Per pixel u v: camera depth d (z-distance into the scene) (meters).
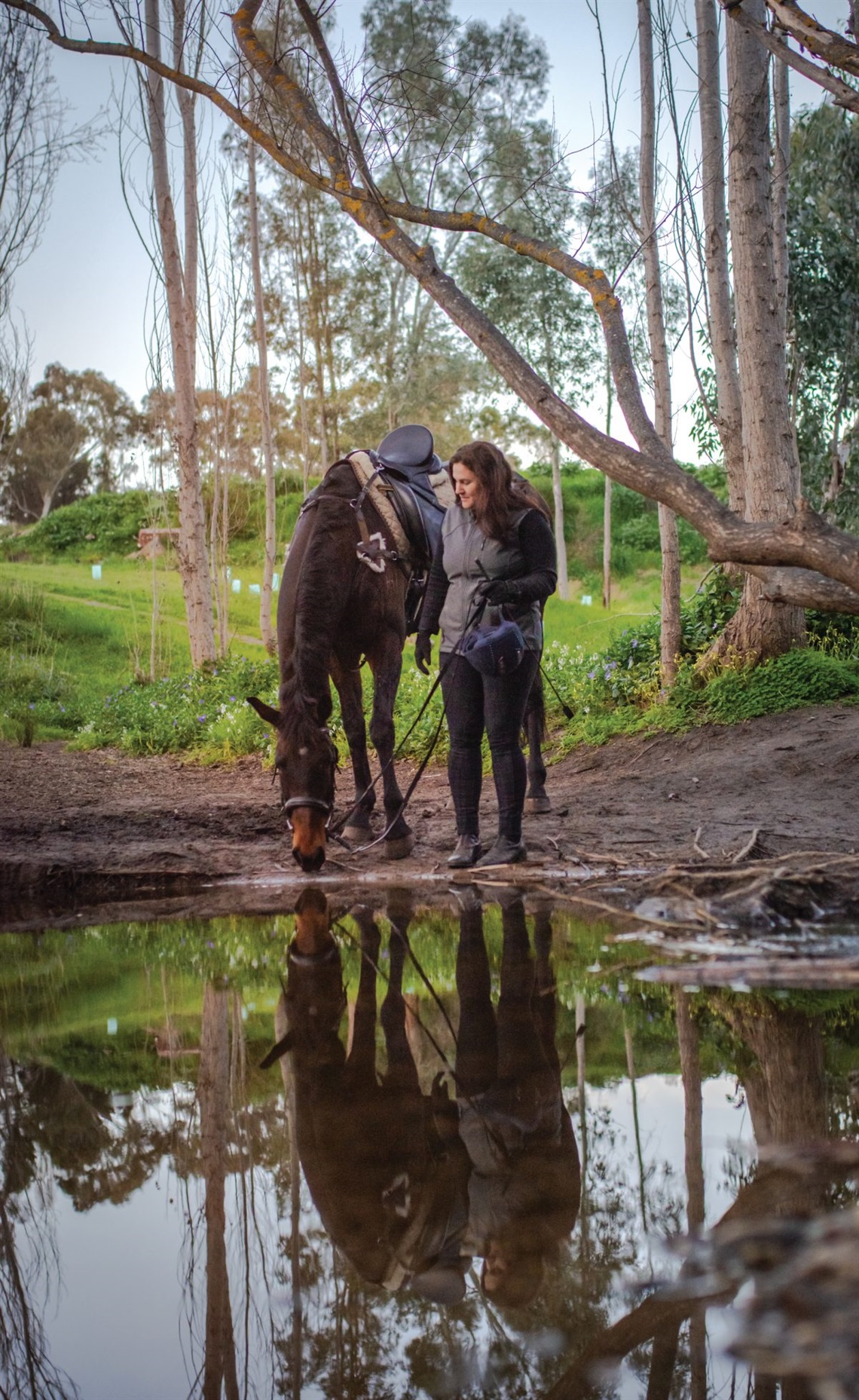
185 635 26.89
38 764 11.82
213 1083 2.68
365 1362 1.51
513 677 5.27
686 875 4.41
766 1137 2.08
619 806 6.91
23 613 26.62
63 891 5.67
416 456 7.05
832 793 6.49
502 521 4.97
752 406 9.17
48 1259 1.85
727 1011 2.91
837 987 3.08
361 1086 2.59
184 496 16.50
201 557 16.61
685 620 10.90
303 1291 1.72
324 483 6.18
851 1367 1.27
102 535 39.00
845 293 13.68
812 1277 1.50
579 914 4.28
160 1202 2.05
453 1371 1.46
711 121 10.13
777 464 9.15
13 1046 3.05
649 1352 1.42
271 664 15.08
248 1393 1.44
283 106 4.97
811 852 4.71
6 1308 1.71
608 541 29.05
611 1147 2.10
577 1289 1.63
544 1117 2.29
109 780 10.34
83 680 23.03
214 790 9.35
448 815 7.13
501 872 5.25
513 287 23.73
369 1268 1.77
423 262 4.38
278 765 5.17
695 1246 1.67
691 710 9.07
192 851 6.25
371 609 5.98
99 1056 2.93
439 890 5.05
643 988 3.19
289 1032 3.08
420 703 10.76
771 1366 1.31
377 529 6.10
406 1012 3.18
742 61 8.87
